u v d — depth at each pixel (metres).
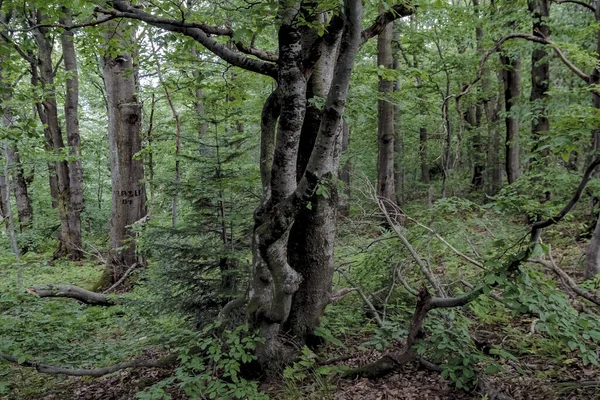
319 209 4.50
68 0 4.31
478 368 3.92
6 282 8.49
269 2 3.28
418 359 4.18
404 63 12.59
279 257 3.91
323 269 4.62
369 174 19.50
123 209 9.66
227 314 4.76
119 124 9.42
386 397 3.77
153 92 9.09
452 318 4.21
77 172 13.48
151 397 3.71
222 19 4.59
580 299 5.00
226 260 5.47
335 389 3.99
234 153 5.52
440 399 3.65
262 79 8.10
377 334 4.40
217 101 6.46
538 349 4.24
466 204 4.85
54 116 12.80
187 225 5.66
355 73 7.81
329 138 3.48
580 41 9.70
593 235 5.75
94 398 4.71
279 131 3.88
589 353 3.22
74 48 12.41
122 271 9.61
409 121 17.16
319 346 4.69
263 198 4.21
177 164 6.93
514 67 11.61
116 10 4.28
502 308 5.15
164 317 6.20
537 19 9.10
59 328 5.70
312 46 4.26
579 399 3.35
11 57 5.60
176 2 4.17
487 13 10.50
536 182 7.20
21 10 5.20
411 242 5.66
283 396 3.94
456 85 12.59
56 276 10.89
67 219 13.44
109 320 7.18
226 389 4.03
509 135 12.01
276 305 4.04
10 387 5.10
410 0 3.87
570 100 9.48
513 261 3.34
